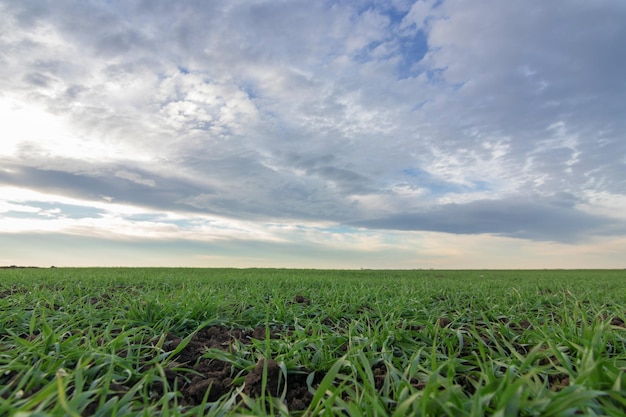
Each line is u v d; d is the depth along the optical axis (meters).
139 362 2.99
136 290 6.43
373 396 2.18
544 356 2.87
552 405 1.83
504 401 1.77
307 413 2.22
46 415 1.62
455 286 8.02
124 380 2.69
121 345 3.12
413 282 8.97
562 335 3.26
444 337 3.33
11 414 1.82
